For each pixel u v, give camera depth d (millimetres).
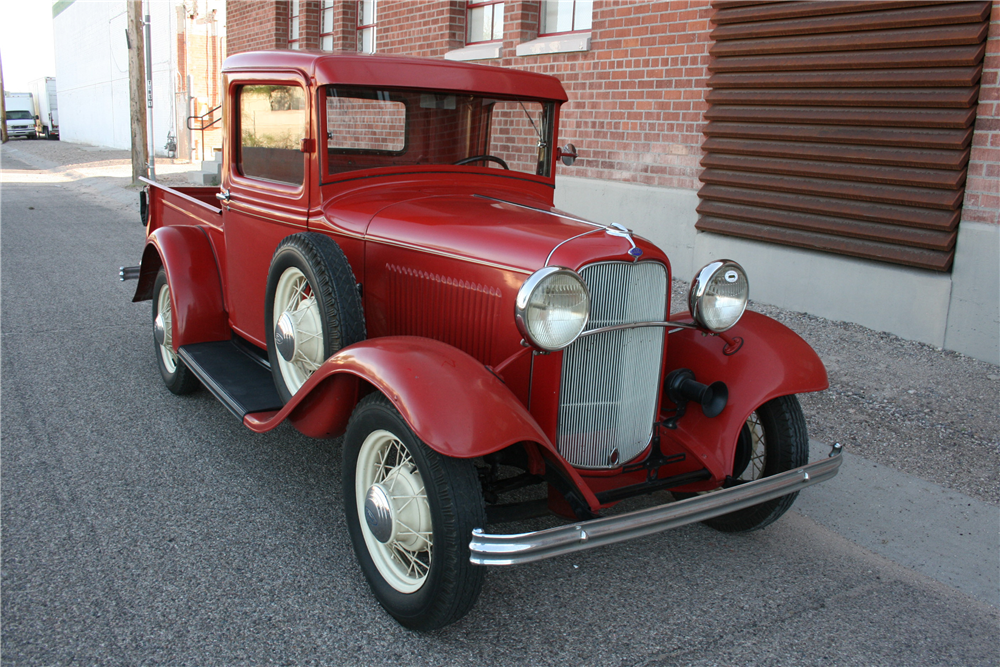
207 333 4312
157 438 4027
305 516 3264
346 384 2748
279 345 3240
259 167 3818
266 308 3404
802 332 5430
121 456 3791
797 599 2811
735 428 2963
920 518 3373
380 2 10719
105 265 8625
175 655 2367
